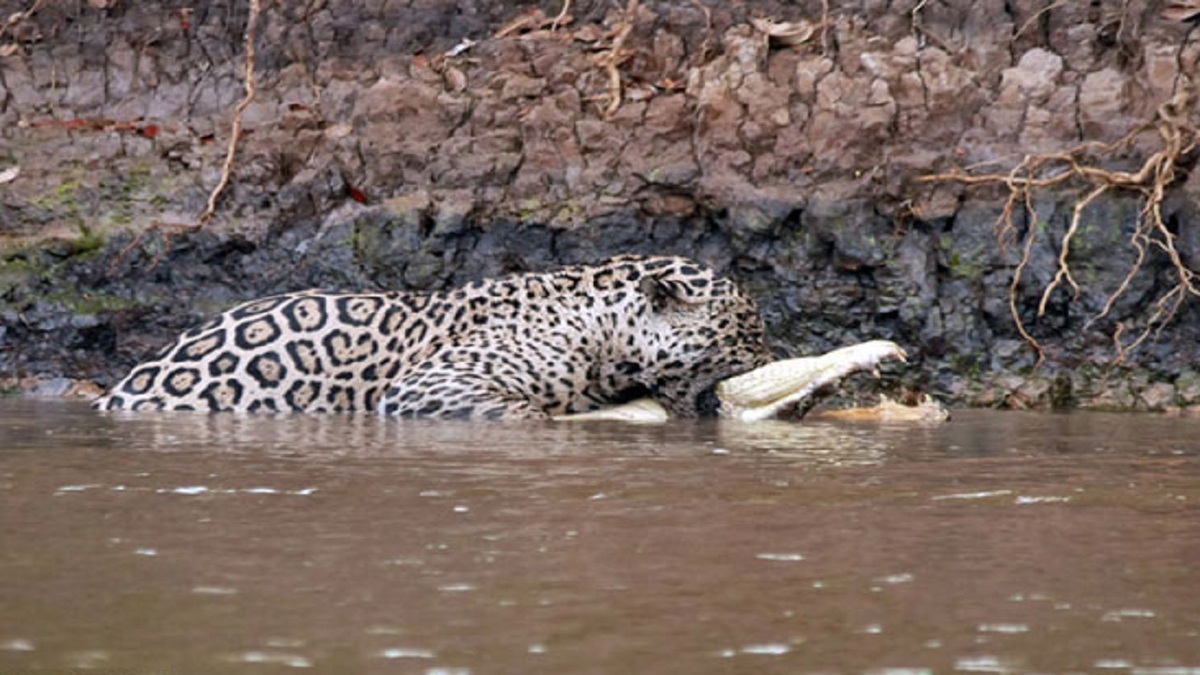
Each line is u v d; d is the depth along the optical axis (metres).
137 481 18.17
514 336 30.39
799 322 36.72
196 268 38.38
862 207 36.94
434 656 10.28
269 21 41.62
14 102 41.34
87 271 38.12
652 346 30.69
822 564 13.33
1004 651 10.58
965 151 37.62
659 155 38.50
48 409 30.16
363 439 23.62
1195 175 36.25
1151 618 11.52
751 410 30.31
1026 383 35.31
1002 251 36.28
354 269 37.88
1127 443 24.56
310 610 11.58
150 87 41.41
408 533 14.66
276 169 39.06
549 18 41.78
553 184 38.66
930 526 15.22
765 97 38.62
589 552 13.77
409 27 41.34
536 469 19.52
